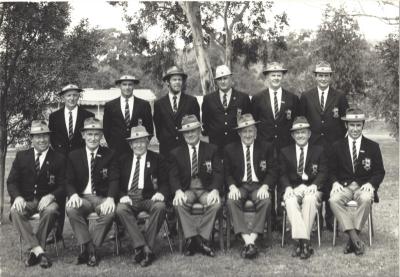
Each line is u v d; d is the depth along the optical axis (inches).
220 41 925.2
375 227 285.1
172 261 228.5
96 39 343.0
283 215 246.5
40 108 326.6
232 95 282.7
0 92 312.0
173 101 281.1
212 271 212.4
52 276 210.5
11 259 237.0
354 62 669.9
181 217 237.0
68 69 326.3
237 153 255.1
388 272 205.9
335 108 277.7
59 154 251.8
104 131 282.0
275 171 253.4
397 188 428.5
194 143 252.8
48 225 229.5
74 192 238.2
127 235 279.1
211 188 245.1
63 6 321.1
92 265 224.2
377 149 252.7
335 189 245.6
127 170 248.8
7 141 329.1
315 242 256.1
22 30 310.5
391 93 499.2
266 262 223.6
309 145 258.5
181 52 954.7
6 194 431.5
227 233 244.4
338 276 202.8
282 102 277.7
